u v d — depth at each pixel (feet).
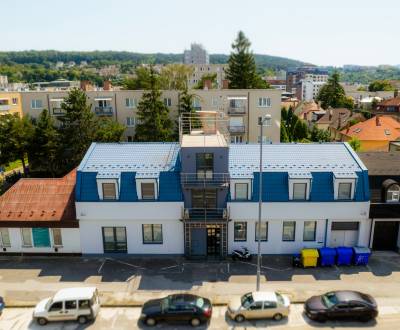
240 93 203.31
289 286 91.50
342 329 76.43
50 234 105.19
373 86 647.97
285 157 107.86
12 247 106.42
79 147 179.73
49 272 98.78
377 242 107.86
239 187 101.86
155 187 101.30
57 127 197.98
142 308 80.33
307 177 100.37
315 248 103.04
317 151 110.32
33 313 79.97
